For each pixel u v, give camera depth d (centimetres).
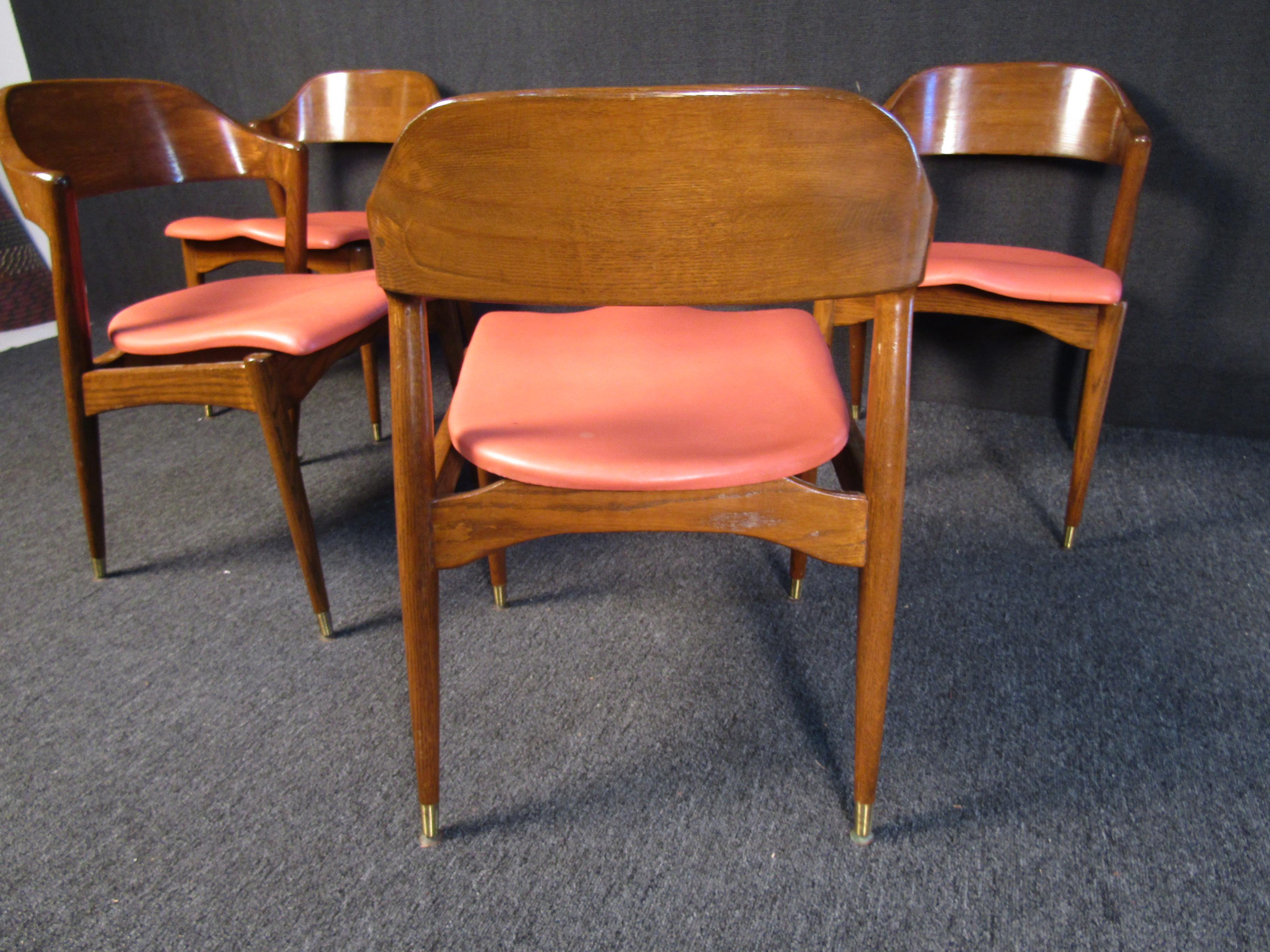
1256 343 167
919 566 133
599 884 83
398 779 96
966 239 180
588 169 54
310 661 115
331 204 230
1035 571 131
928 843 87
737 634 119
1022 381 187
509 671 112
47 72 251
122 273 272
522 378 86
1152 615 121
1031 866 84
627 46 185
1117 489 156
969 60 164
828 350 92
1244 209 158
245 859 86
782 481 71
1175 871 83
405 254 60
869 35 168
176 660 116
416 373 67
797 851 86
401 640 119
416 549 73
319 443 182
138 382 112
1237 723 101
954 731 101
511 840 88
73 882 84
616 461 70
